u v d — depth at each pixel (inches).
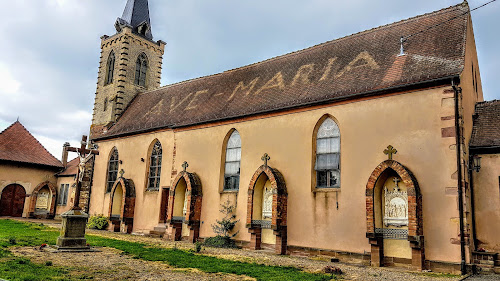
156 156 1040.2
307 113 730.8
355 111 668.1
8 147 1391.5
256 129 802.8
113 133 1174.3
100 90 1359.5
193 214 844.6
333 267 510.3
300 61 896.9
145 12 1438.2
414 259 554.6
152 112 1139.3
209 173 869.2
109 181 1164.5
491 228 581.3
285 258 637.9
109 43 1382.9
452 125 565.0
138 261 518.0
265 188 777.6
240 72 1029.2
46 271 404.8
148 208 1005.2
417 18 778.8
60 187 1450.5
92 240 732.7
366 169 636.7
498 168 593.3
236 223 790.5
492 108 677.3
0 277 360.5
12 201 1369.3
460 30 676.1
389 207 617.0
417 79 606.2
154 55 1416.1
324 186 692.1
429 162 575.8
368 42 807.1
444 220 550.0
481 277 497.0
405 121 609.6
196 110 977.5
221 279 421.4
